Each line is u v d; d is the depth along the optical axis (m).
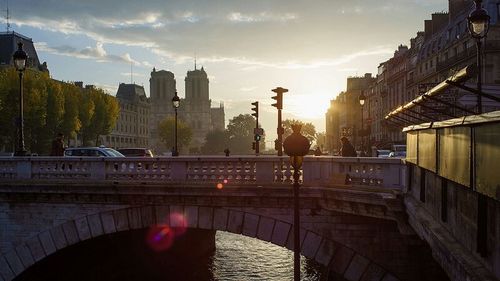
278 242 17.45
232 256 39.44
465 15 59.69
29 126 70.44
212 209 18.06
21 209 19.72
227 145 188.12
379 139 96.38
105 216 19.00
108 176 19.00
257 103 29.48
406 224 13.48
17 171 19.91
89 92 100.06
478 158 6.40
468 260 6.92
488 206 6.46
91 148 27.58
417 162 11.79
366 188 15.31
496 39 51.88
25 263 19.62
